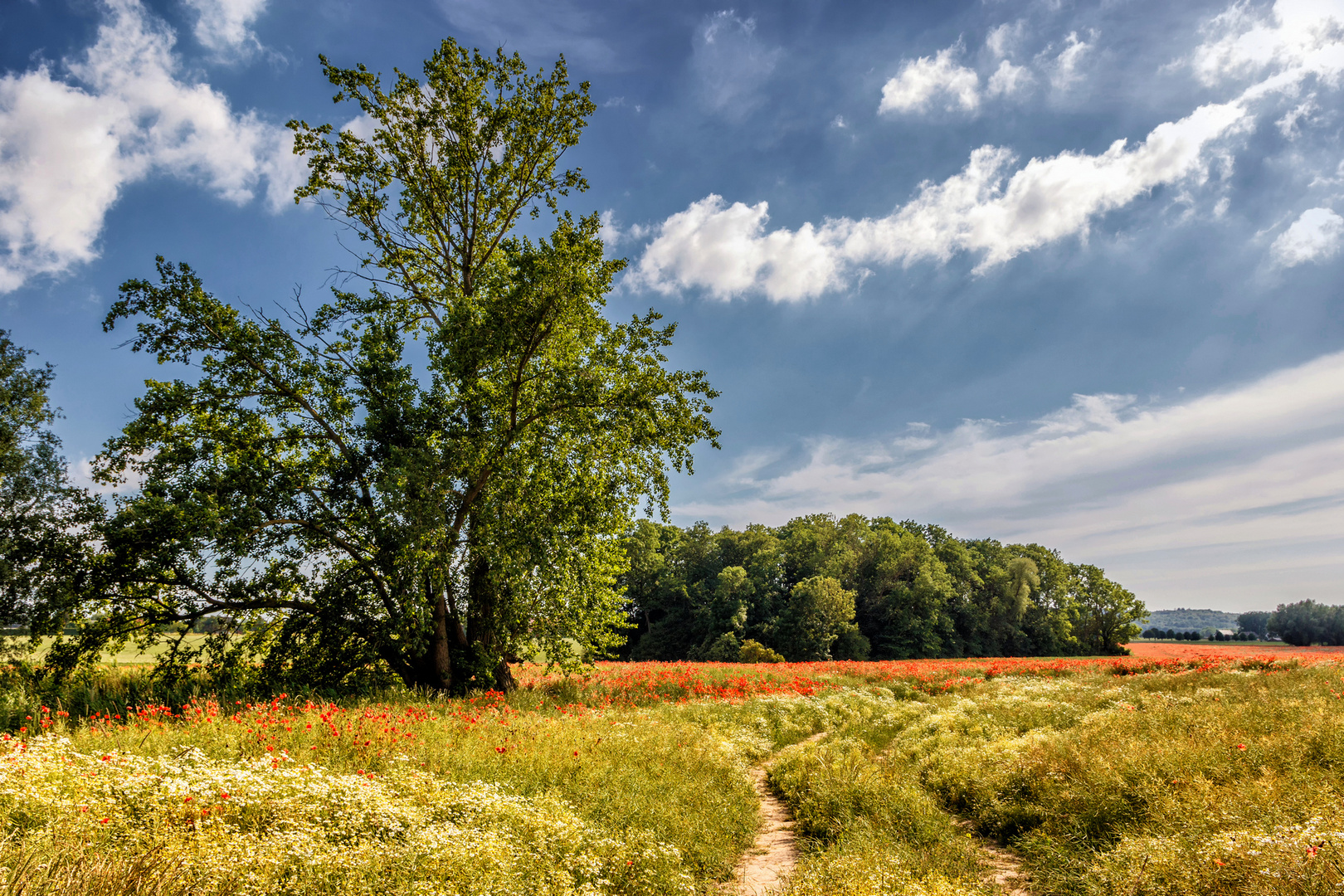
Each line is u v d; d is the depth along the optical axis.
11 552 15.45
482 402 19.38
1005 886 5.93
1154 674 23.05
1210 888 4.56
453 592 18.64
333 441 18.38
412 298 21.86
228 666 16.62
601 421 19.19
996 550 87.06
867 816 7.82
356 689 17.06
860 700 20.58
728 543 74.62
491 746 9.42
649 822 7.34
